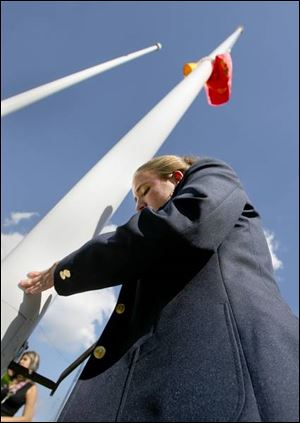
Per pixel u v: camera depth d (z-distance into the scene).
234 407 1.22
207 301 1.59
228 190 1.86
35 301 1.88
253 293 1.62
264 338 1.42
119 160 3.47
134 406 1.36
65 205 2.62
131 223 1.64
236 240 1.86
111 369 1.55
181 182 2.07
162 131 4.56
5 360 1.73
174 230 1.56
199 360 1.39
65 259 1.73
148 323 1.63
